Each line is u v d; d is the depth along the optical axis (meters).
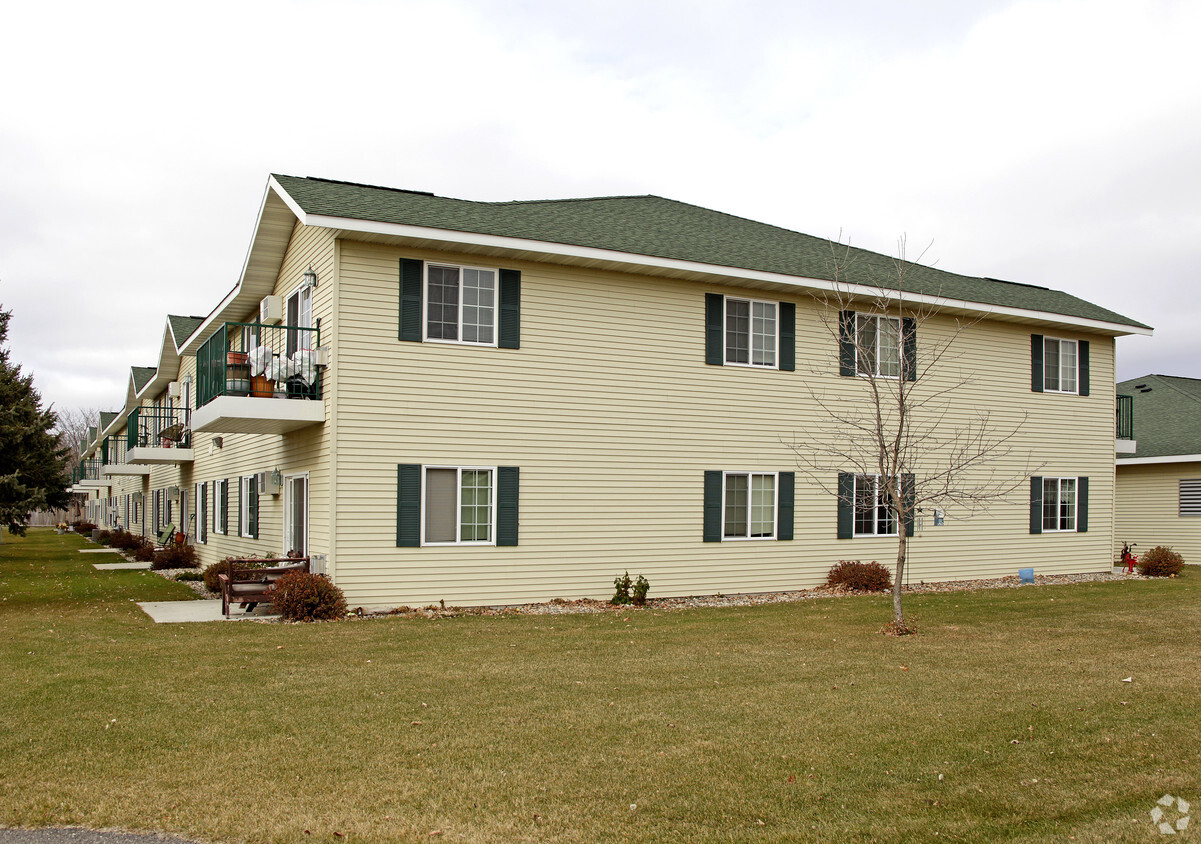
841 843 5.02
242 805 5.40
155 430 29.30
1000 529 19.58
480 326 14.41
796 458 17.16
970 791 5.81
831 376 17.53
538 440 14.76
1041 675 9.18
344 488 13.31
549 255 14.53
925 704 7.89
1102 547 21.23
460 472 14.16
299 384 13.91
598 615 13.57
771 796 5.67
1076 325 20.25
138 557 25.95
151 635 11.09
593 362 15.26
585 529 15.11
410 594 13.74
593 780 5.89
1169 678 9.05
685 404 16.06
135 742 6.48
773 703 7.86
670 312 15.98
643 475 15.64
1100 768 6.26
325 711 7.35
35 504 21.52
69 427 93.88
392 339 13.71
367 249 13.60
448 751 6.41
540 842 4.98
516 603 14.52
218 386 14.67
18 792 5.54
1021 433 19.89
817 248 19.80
